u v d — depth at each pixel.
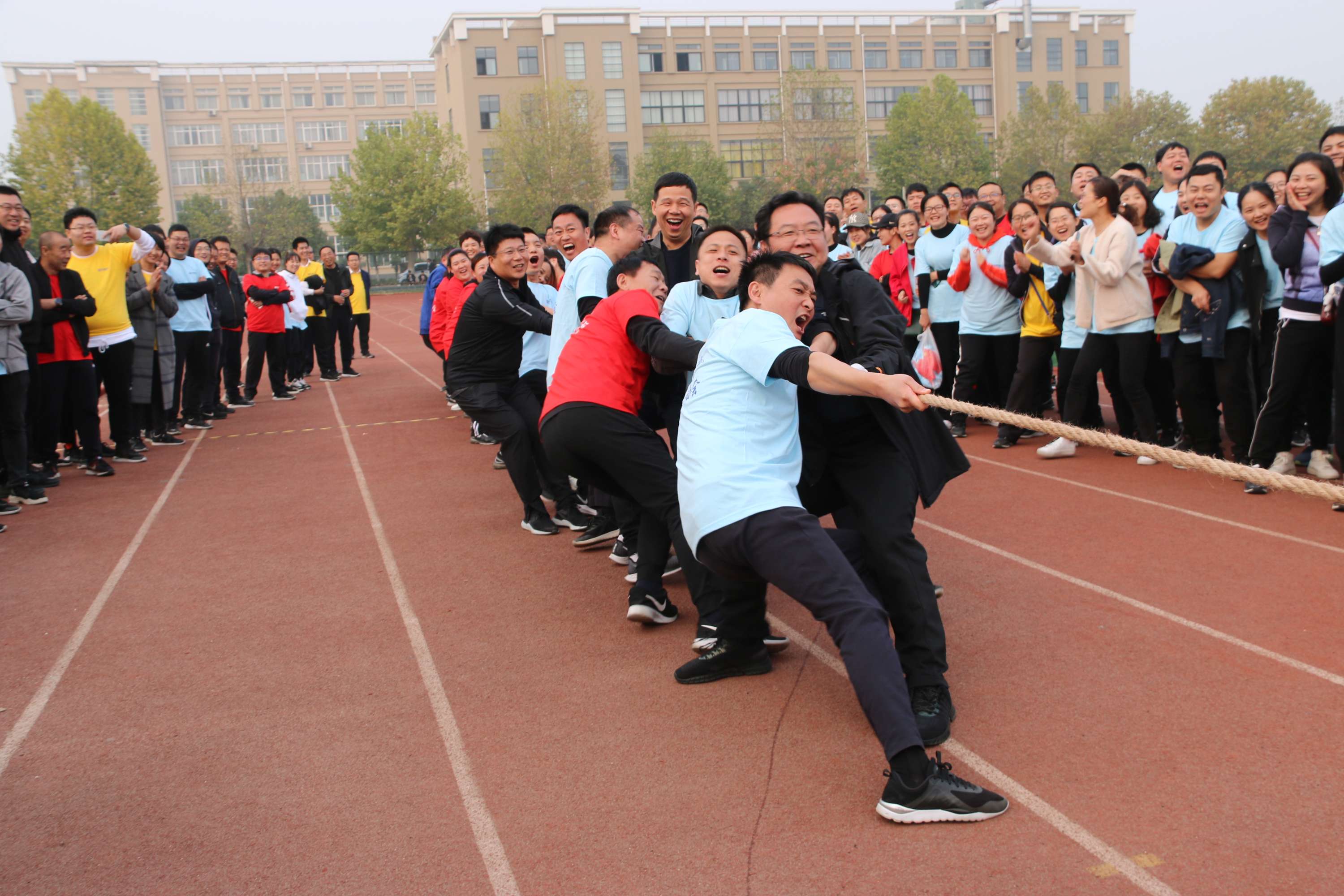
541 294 7.72
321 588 5.20
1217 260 6.32
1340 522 5.37
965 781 2.86
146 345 9.23
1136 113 50.22
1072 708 3.47
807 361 2.96
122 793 3.21
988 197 8.25
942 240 8.74
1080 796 2.92
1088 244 6.98
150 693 3.97
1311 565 4.73
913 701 3.33
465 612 4.75
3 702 3.93
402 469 8.29
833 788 3.04
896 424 3.42
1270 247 5.85
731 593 3.75
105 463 8.29
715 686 3.80
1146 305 6.77
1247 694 3.49
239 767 3.34
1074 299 7.34
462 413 11.43
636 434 4.07
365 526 6.45
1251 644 3.90
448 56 58.12
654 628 4.45
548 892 2.61
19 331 6.95
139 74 75.69
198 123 78.12
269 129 79.31
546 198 48.16
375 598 5.02
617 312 4.11
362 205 49.75
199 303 10.54
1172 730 3.28
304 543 6.11
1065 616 4.31
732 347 3.16
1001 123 56.22
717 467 3.10
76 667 4.26
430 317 10.99
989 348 8.46
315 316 15.49
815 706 3.59
